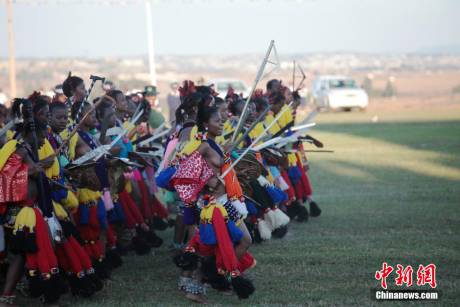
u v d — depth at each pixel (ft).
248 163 39.09
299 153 52.08
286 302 34.32
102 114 41.60
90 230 37.65
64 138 38.01
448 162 79.71
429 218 51.34
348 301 33.96
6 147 32.37
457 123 131.44
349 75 485.56
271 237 47.03
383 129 124.77
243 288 33.47
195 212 35.01
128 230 44.11
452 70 583.17
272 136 46.52
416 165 78.13
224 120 43.37
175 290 37.09
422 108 193.88
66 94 42.11
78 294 34.73
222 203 34.04
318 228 49.65
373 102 236.84
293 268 39.96
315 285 36.78
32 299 35.81
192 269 34.37
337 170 76.95
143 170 47.19
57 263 33.42
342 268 39.60
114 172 41.32
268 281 37.68
